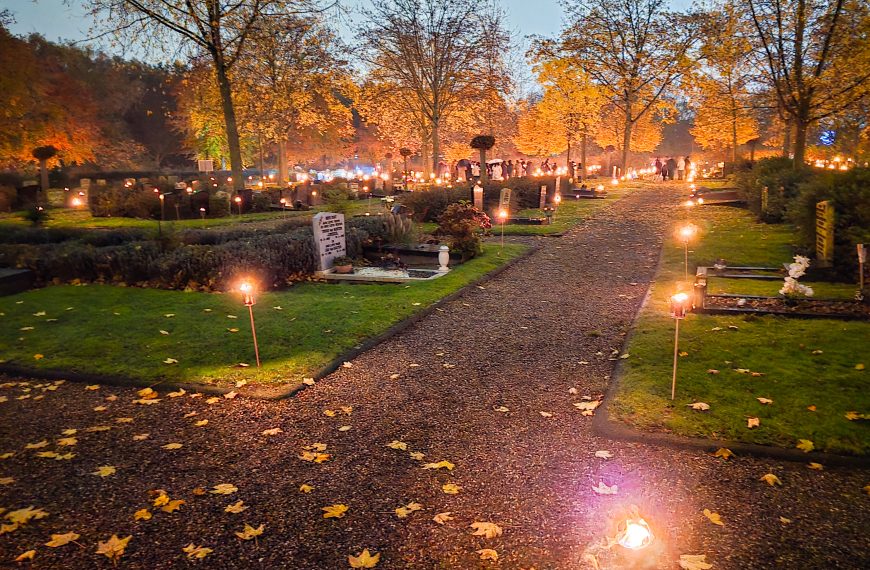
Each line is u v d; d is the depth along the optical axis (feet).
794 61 70.79
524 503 11.82
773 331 22.58
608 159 191.42
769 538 10.49
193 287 34.19
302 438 15.16
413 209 68.23
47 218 66.39
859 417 14.76
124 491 12.64
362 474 13.21
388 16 119.75
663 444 14.16
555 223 64.18
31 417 16.83
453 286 33.68
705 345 21.22
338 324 25.52
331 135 190.90
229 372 19.89
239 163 91.91
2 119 115.65
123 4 81.30
